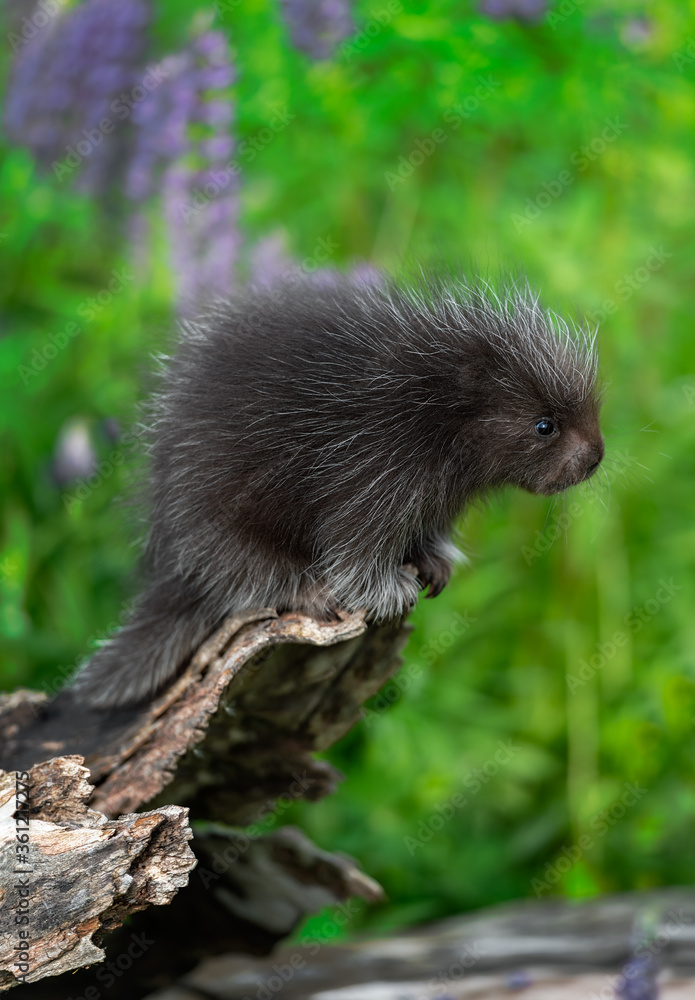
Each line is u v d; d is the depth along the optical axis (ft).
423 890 26.63
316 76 24.16
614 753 27.89
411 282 15.76
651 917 20.39
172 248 23.44
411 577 14.76
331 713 15.08
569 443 14.56
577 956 19.76
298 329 14.73
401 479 14.28
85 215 25.20
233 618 13.73
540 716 28.17
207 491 14.26
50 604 26.84
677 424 27.30
